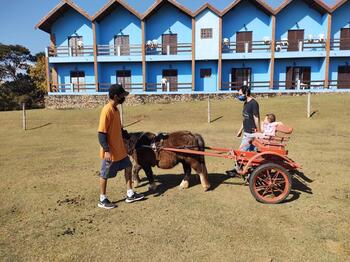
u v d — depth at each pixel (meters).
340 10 26.34
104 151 5.22
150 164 6.23
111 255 4.05
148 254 4.05
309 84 26.62
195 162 6.12
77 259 3.97
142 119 17.44
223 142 11.37
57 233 4.64
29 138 13.39
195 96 25.67
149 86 27.92
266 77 27.00
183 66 27.56
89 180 7.20
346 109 15.96
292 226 4.73
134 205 5.65
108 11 27.16
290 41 26.84
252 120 6.67
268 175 5.59
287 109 16.81
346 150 9.59
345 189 6.26
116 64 28.03
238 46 27.03
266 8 25.27
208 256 3.99
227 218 5.04
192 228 4.72
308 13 26.58
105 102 26.27
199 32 26.12
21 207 5.64
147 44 27.02
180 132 6.20
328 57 25.33
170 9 27.34
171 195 6.12
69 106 26.55
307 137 11.84
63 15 27.88
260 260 3.89
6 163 8.98
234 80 27.50
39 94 45.09
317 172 7.39
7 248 4.25
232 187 6.53
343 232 4.53
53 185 6.86
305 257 3.93
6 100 40.94
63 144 11.88
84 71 28.06
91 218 5.14
